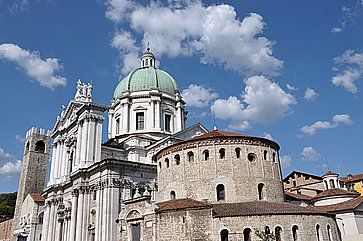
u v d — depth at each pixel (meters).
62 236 74.31
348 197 70.75
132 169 67.50
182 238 43.09
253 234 42.62
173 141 76.81
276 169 55.94
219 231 42.75
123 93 91.44
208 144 53.75
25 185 114.06
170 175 55.75
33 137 120.81
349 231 60.88
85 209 67.00
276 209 45.28
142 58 104.00
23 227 104.69
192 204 44.69
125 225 50.94
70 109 85.12
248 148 53.88
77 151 74.94
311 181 96.12
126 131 86.56
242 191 50.94
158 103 89.06
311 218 46.38
